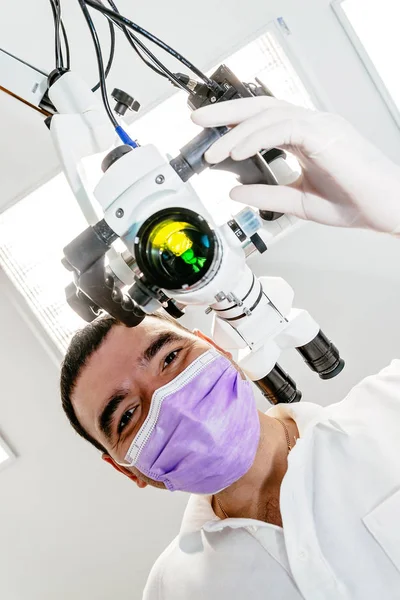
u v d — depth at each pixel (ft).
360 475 2.92
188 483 3.15
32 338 4.84
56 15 2.29
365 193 2.42
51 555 5.24
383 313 4.82
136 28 2.09
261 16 4.03
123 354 3.27
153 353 3.26
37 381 4.93
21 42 4.01
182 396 3.04
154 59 2.27
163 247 2.01
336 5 4.01
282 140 2.28
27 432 5.04
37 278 4.65
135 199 2.03
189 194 2.14
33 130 4.24
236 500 3.24
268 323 3.13
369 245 4.67
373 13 4.31
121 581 5.24
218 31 4.06
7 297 4.72
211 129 2.23
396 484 2.81
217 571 2.97
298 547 2.72
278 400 3.66
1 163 4.30
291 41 4.07
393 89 4.42
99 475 5.13
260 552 2.88
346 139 2.36
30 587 5.27
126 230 2.07
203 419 2.99
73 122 2.27
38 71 2.46
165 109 4.16
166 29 4.07
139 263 1.99
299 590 2.68
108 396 3.22
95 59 4.08
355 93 4.25
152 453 3.10
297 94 4.22
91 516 5.20
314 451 3.15
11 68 2.44
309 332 3.29
